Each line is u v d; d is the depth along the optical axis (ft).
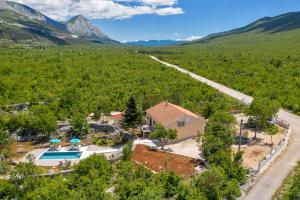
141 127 181.68
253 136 171.42
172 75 340.59
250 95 269.85
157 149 154.40
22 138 169.99
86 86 284.20
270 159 139.44
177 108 177.68
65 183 112.27
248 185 115.65
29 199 97.71
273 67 370.73
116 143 166.40
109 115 209.15
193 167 133.39
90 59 458.91
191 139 169.89
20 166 118.11
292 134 175.01
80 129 173.88
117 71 357.82
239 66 390.21
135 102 175.11
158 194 100.01
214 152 134.10
